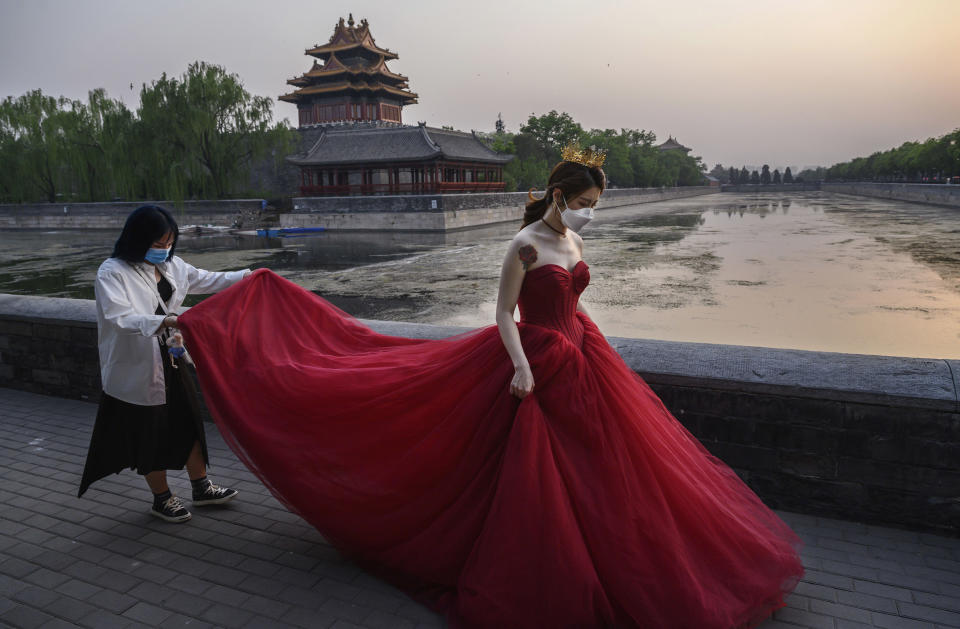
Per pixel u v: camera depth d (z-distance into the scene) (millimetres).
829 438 2855
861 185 91750
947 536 2754
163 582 2508
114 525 2988
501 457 2217
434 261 22453
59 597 2416
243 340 2807
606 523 2053
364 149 47469
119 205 45594
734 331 10672
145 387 2770
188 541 2832
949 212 42562
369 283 17469
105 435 2889
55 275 21219
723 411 3018
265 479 2605
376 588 2438
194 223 44938
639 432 2201
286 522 3002
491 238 32406
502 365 2312
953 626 2168
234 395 2680
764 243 25484
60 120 48125
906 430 2723
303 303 3076
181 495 3309
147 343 2736
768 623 2199
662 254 22359
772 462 2977
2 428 4312
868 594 2354
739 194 121688
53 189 51250
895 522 2826
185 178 43969
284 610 2312
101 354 2795
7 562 2668
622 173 81750
